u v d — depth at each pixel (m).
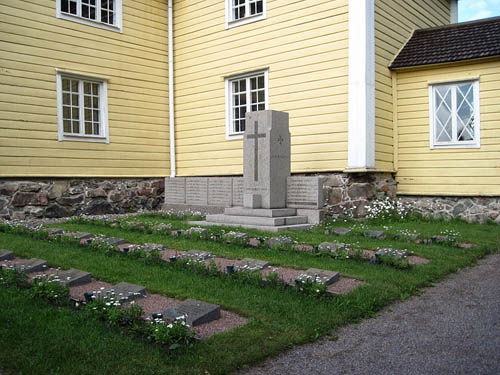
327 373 3.61
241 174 14.55
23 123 12.57
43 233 8.98
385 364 3.74
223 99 15.02
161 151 16.17
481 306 5.11
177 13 16.36
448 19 16.92
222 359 3.73
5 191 12.23
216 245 8.08
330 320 4.57
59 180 13.34
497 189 11.74
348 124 12.05
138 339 4.05
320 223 10.56
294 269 6.46
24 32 12.65
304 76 12.97
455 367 3.66
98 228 10.31
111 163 14.64
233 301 5.07
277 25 13.58
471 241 8.77
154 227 9.91
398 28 13.45
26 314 4.56
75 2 13.96
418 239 8.85
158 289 5.51
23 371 3.46
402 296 5.42
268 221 10.08
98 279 6.04
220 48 15.05
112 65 14.74
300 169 12.98
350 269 6.39
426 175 12.71
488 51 11.72
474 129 12.07
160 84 16.20
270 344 4.03
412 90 12.91
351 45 12.01
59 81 13.36
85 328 4.24
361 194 11.76
